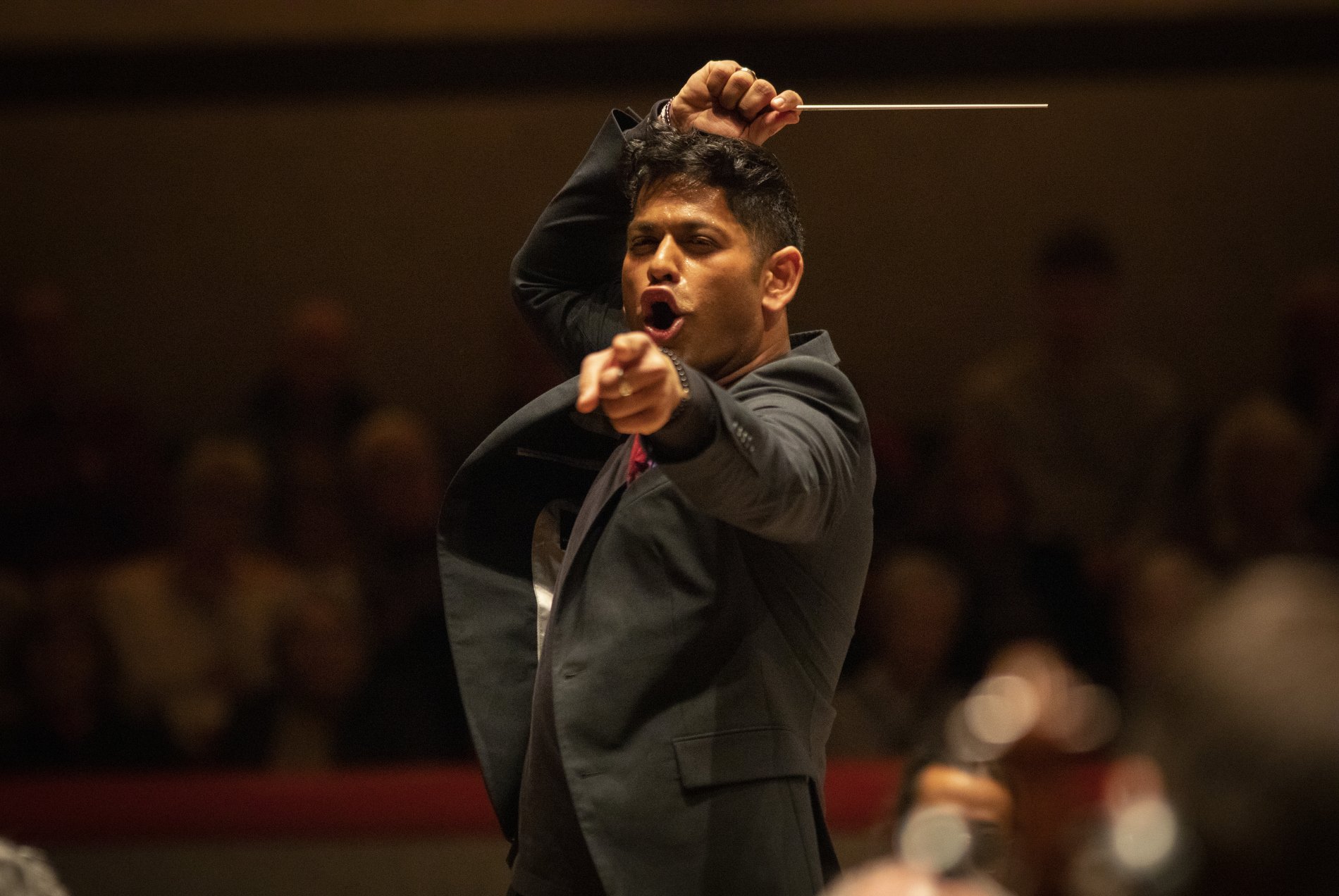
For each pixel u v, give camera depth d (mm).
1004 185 20703
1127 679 16109
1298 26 20453
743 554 6031
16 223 21672
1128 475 17984
